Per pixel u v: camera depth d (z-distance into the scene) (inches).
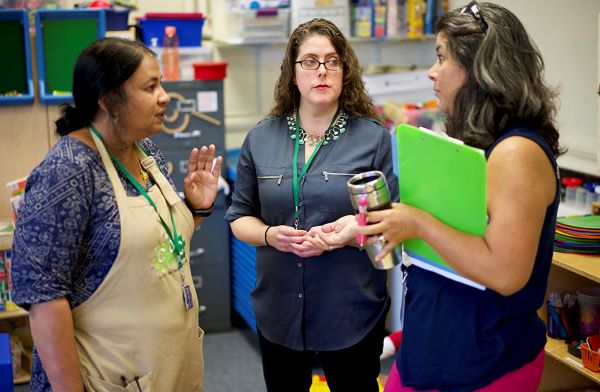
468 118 63.0
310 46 88.7
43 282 65.3
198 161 81.5
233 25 157.5
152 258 70.7
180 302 74.4
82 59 68.0
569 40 125.0
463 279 64.0
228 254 156.4
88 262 68.6
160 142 148.3
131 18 164.6
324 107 90.7
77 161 66.7
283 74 93.2
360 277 90.0
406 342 70.4
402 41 180.2
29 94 133.3
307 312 91.4
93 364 69.9
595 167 122.4
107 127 69.6
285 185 90.4
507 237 58.9
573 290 109.7
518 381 66.4
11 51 133.0
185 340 75.2
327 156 90.3
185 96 148.3
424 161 62.5
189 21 148.9
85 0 151.5
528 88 61.9
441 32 65.0
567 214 120.7
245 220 94.9
